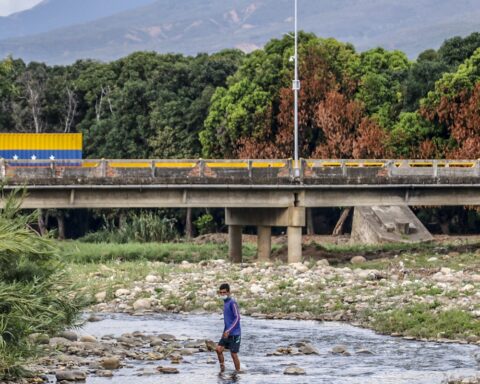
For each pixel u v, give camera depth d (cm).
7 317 5484
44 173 11262
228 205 11856
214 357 6419
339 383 5625
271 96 17725
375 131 16512
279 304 8588
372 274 9719
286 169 11950
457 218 17362
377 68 18112
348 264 11569
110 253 13025
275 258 12938
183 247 14088
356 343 6956
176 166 11650
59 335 6819
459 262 11225
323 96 17512
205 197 11794
